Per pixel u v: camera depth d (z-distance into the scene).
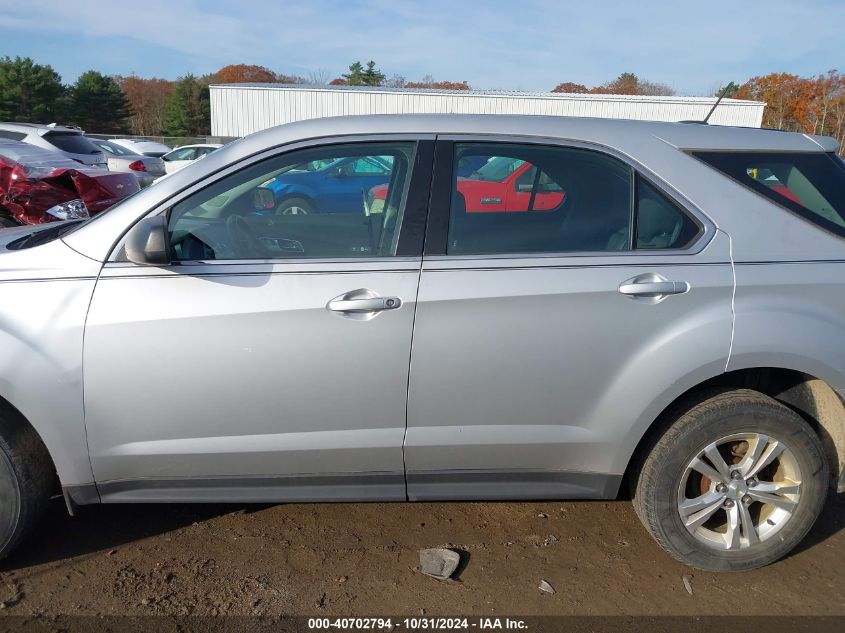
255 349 2.63
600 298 2.68
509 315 2.66
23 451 2.68
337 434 2.74
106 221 2.73
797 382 3.01
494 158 2.85
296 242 2.76
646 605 2.77
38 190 6.85
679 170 2.82
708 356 2.69
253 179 2.80
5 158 6.93
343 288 2.65
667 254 2.74
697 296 2.70
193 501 2.82
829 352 2.72
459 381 2.69
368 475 2.81
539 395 2.72
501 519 3.37
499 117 2.91
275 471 2.78
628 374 2.71
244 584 2.83
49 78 60.66
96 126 64.62
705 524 3.01
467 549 3.12
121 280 2.64
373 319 2.64
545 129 2.87
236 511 3.37
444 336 2.66
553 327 2.68
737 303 2.71
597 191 2.83
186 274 2.66
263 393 2.67
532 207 2.82
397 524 3.30
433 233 2.73
